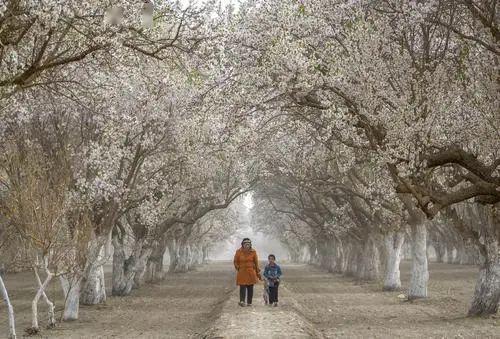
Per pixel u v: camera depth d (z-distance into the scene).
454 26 19.39
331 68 20.28
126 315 29.05
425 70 19.73
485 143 19.98
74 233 23.84
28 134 24.80
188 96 30.11
